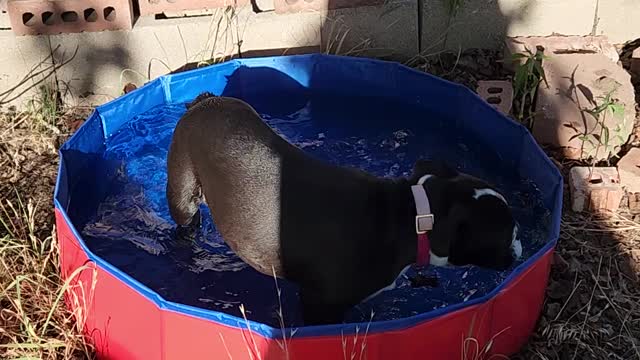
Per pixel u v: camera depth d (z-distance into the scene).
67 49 2.29
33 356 1.61
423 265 1.60
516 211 1.94
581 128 2.07
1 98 2.31
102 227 1.96
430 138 2.20
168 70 2.37
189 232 1.94
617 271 1.80
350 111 2.31
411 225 1.56
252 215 1.63
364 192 1.59
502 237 1.56
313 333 1.42
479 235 1.54
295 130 2.24
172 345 1.50
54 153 2.18
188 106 1.92
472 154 2.13
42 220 1.96
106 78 2.35
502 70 2.37
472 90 2.30
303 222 1.59
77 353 1.65
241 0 2.37
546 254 1.59
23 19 2.25
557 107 2.09
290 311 1.75
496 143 2.11
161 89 2.26
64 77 2.33
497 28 2.39
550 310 1.70
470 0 2.35
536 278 1.58
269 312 1.75
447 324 1.47
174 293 1.80
